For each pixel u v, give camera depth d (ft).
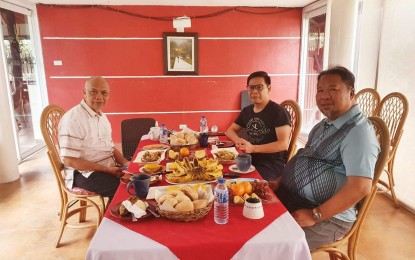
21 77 14.80
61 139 6.89
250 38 16.53
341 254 4.77
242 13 16.20
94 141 7.27
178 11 15.88
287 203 5.16
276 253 3.32
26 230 8.10
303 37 16.65
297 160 5.34
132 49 16.08
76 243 7.48
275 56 16.84
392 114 8.87
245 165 5.39
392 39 9.91
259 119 7.48
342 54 12.34
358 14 11.85
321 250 4.72
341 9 12.14
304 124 17.56
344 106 4.67
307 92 17.20
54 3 15.11
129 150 10.61
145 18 15.80
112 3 15.23
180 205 3.70
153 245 3.25
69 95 16.26
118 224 3.71
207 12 16.02
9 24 13.69
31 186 11.14
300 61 16.96
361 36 11.36
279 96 17.35
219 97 17.03
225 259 3.29
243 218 3.84
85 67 16.05
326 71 4.80
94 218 8.66
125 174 5.48
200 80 16.75
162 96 16.75
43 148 16.17
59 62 15.88
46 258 6.89
